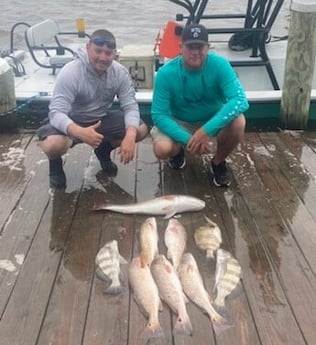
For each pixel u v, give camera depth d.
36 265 2.83
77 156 4.21
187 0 5.45
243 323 2.38
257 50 5.83
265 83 5.79
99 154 3.85
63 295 2.59
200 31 3.28
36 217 3.32
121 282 2.67
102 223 3.24
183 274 2.64
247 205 3.47
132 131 3.46
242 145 4.46
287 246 3.00
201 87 3.48
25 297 2.57
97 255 2.86
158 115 3.51
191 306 2.48
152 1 15.63
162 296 2.50
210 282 2.67
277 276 2.72
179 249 2.90
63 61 5.84
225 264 2.76
